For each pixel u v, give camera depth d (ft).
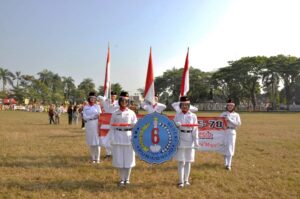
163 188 30.12
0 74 388.37
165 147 30.12
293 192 29.37
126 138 30.22
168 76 372.38
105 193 28.22
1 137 67.72
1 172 35.22
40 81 408.05
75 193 28.14
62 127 97.91
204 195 28.32
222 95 358.02
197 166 40.47
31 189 29.22
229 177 34.65
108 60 43.52
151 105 39.04
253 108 328.90
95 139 40.86
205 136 46.11
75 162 41.32
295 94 329.72
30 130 86.28
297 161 43.47
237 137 71.82
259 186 31.27
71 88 432.66
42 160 42.19
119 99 30.73
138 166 39.37
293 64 308.60
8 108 326.65
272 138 70.13
